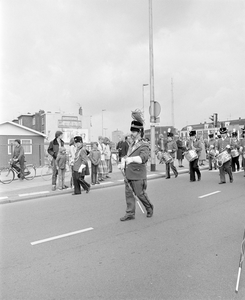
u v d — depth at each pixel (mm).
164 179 11523
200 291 3059
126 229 5191
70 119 43656
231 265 3654
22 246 4488
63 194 8984
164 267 3629
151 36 13500
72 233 5055
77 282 3305
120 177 11828
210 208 6574
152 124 13594
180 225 5352
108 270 3582
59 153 9312
